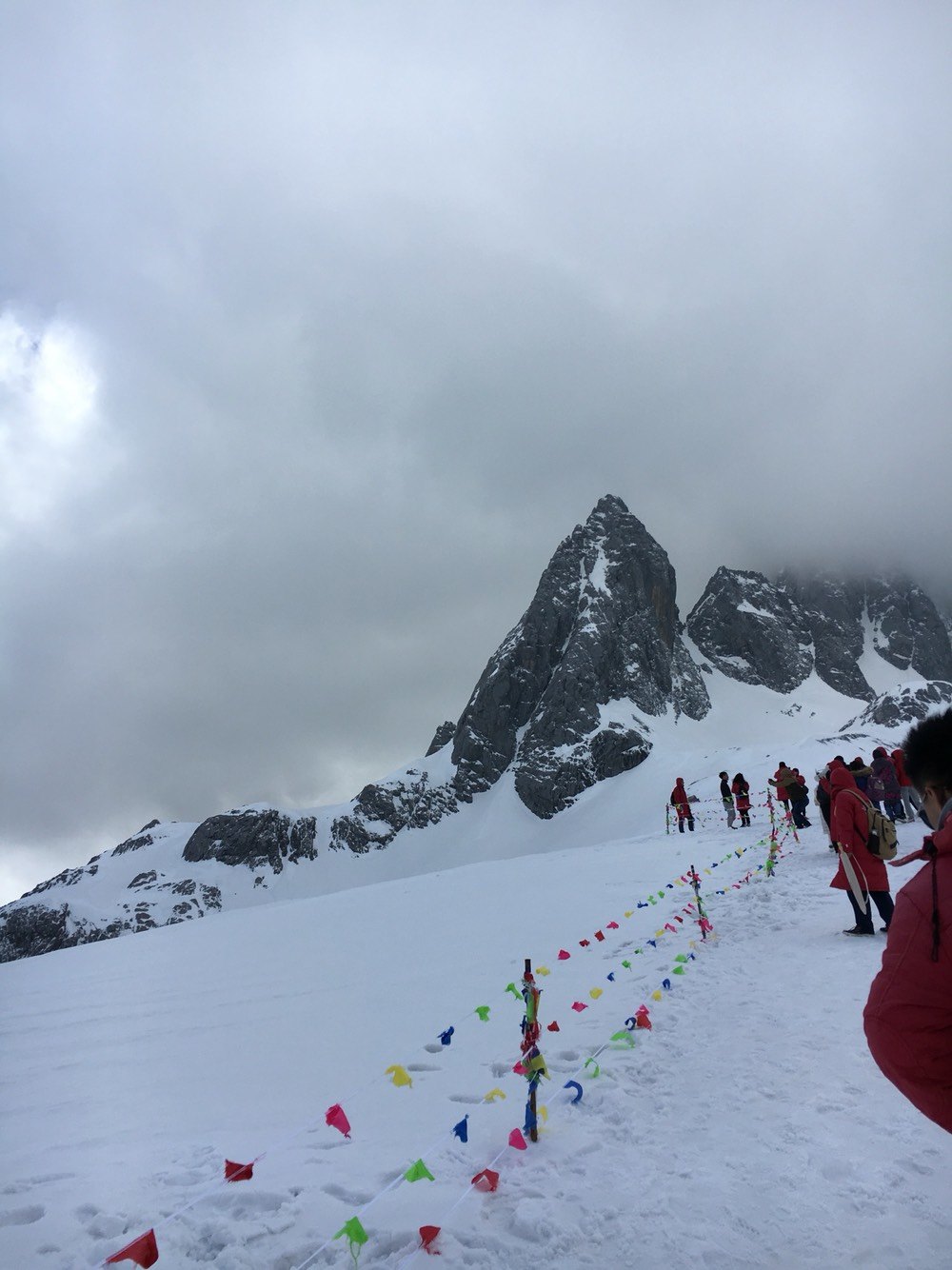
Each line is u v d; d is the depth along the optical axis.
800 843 20.09
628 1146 4.68
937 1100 2.46
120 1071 7.91
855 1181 3.87
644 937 11.16
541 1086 5.89
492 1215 4.05
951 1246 3.22
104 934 139.50
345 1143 5.27
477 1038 7.53
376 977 11.27
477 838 143.12
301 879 153.25
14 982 16.00
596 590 178.75
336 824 165.25
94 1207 4.61
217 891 151.00
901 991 2.52
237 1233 4.07
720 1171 4.17
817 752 77.94
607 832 113.75
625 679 165.25
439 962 11.73
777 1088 5.18
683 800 31.56
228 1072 7.41
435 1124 5.45
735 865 17.81
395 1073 4.91
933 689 114.12
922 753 2.88
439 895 20.84
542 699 164.62
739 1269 3.29
